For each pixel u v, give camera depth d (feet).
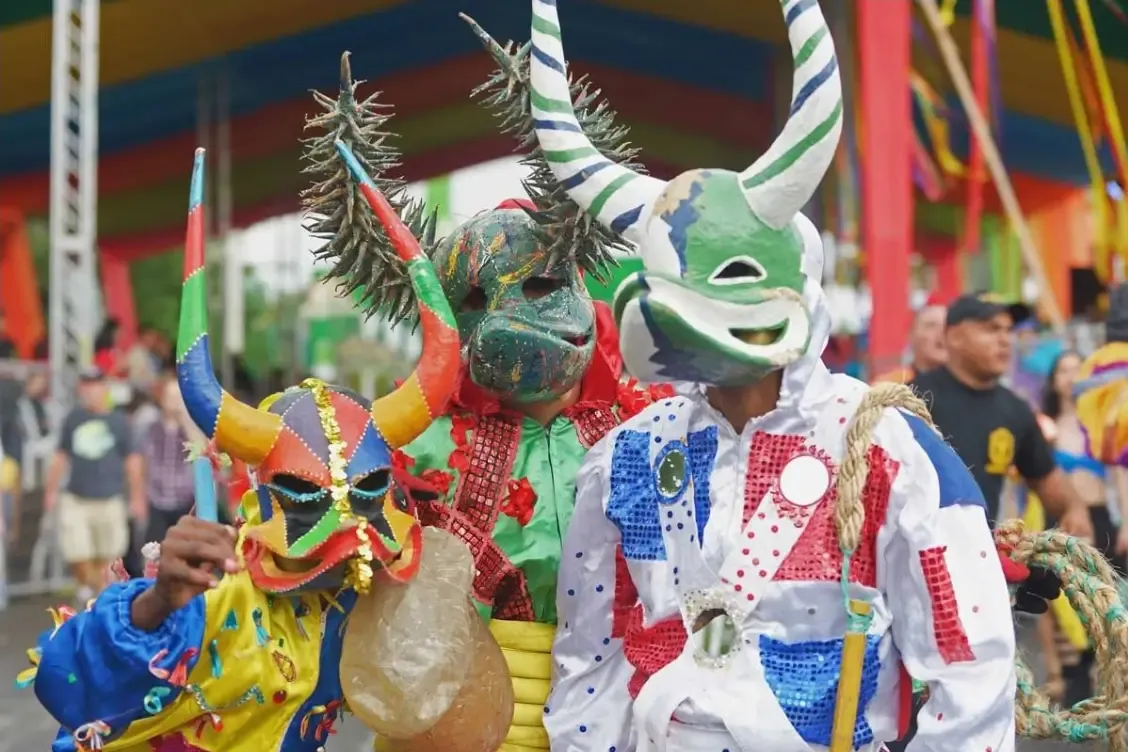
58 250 30.83
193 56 42.78
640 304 5.93
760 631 6.50
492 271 7.90
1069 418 16.98
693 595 6.68
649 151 56.18
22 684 6.64
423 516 8.09
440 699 6.54
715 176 6.18
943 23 29.99
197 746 6.67
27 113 42.98
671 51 46.60
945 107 32.35
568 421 8.43
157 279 77.46
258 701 6.64
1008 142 40.55
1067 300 39.52
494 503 8.13
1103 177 32.73
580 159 6.45
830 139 5.99
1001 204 42.09
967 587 6.28
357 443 6.41
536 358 7.79
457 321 8.19
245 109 50.65
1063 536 7.49
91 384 25.46
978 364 13.23
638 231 6.30
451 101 52.44
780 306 6.06
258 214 61.67
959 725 6.11
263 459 6.36
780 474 6.63
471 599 7.20
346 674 6.61
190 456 6.93
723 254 6.00
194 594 6.19
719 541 6.66
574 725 7.45
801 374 6.63
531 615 8.14
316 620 6.87
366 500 6.35
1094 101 32.55
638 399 8.61
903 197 25.38
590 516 7.43
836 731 6.27
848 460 6.42
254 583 6.61
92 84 30.99
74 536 25.07
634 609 7.21
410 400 6.58
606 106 7.72
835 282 32.14
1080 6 31.94
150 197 55.57
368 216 7.55
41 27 36.06
